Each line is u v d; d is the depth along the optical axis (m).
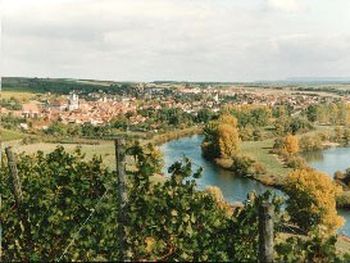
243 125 165.00
